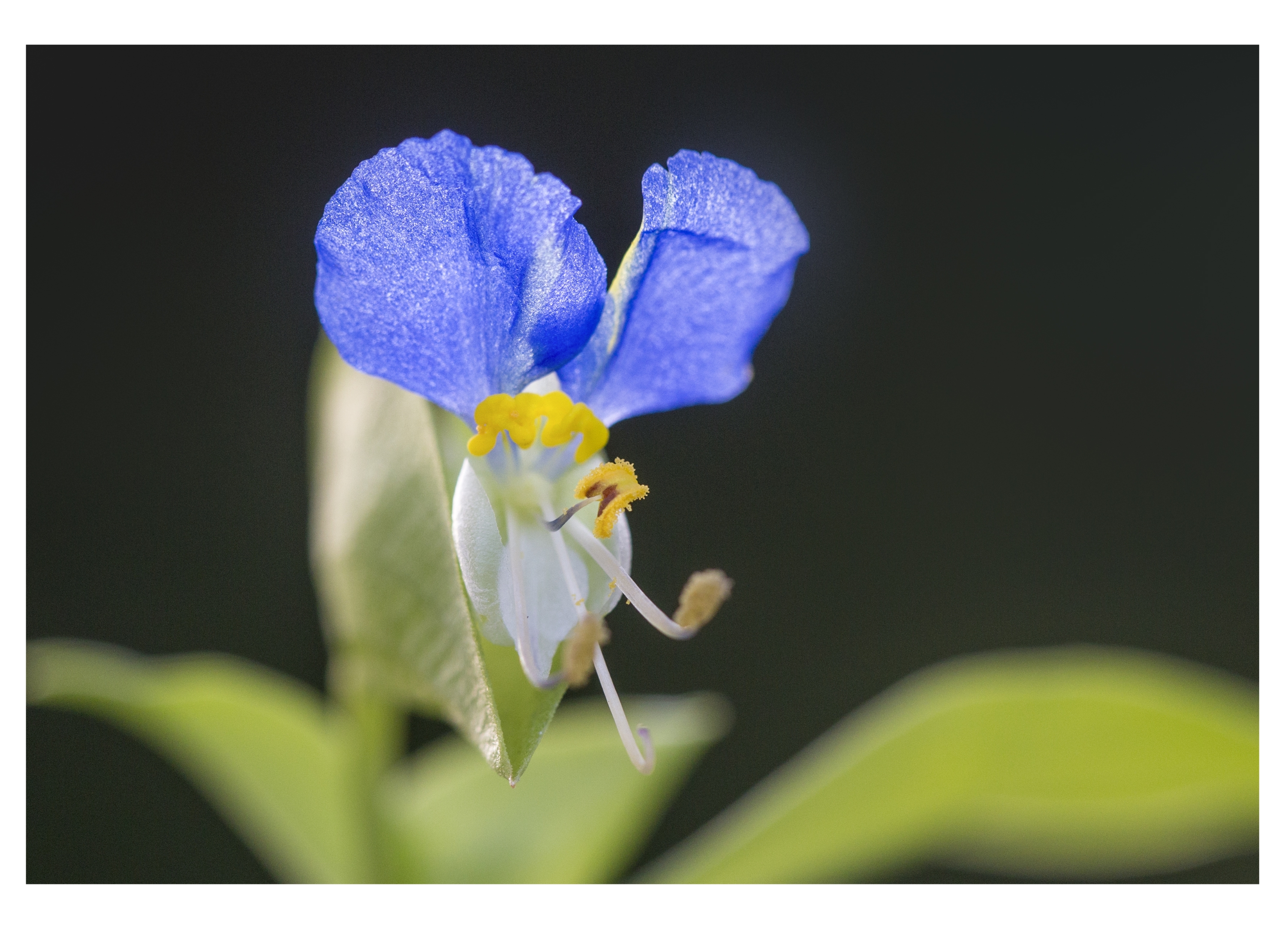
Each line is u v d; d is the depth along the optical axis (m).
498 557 0.14
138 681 0.16
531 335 0.14
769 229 0.14
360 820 0.15
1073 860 0.16
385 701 0.15
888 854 0.16
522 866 0.16
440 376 0.14
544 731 0.14
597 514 0.14
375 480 0.15
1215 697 0.16
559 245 0.14
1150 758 0.16
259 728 0.16
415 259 0.14
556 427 0.14
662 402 0.14
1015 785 0.16
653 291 0.14
